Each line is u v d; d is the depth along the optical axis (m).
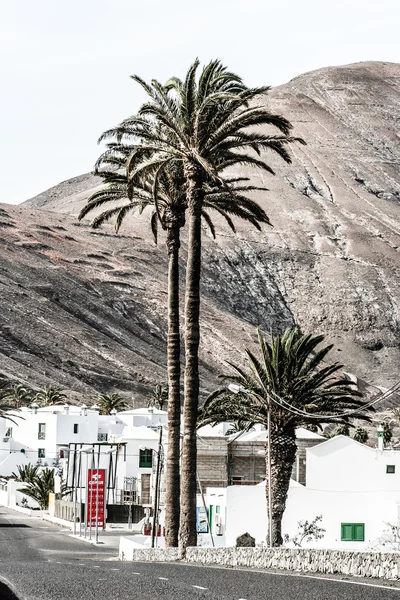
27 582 28.52
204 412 68.56
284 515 79.38
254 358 68.00
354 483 83.12
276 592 24.23
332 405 67.56
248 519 78.25
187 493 53.59
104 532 97.38
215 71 54.88
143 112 55.47
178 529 56.44
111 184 60.88
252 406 68.25
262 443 100.31
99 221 61.38
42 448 153.75
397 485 83.12
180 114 54.88
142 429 120.62
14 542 80.94
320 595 23.27
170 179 57.81
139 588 26.11
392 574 27.28
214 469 98.44
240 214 58.44
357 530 79.75
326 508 79.69
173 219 58.62
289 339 67.56
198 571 32.78
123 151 59.59
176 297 58.53
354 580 27.34
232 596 23.41
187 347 54.53
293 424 67.25
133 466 117.81
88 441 154.75
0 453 152.75
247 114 54.12
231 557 38.28
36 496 127.50
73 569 35.75
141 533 93.31
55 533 95.06
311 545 78.94
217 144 55.16
